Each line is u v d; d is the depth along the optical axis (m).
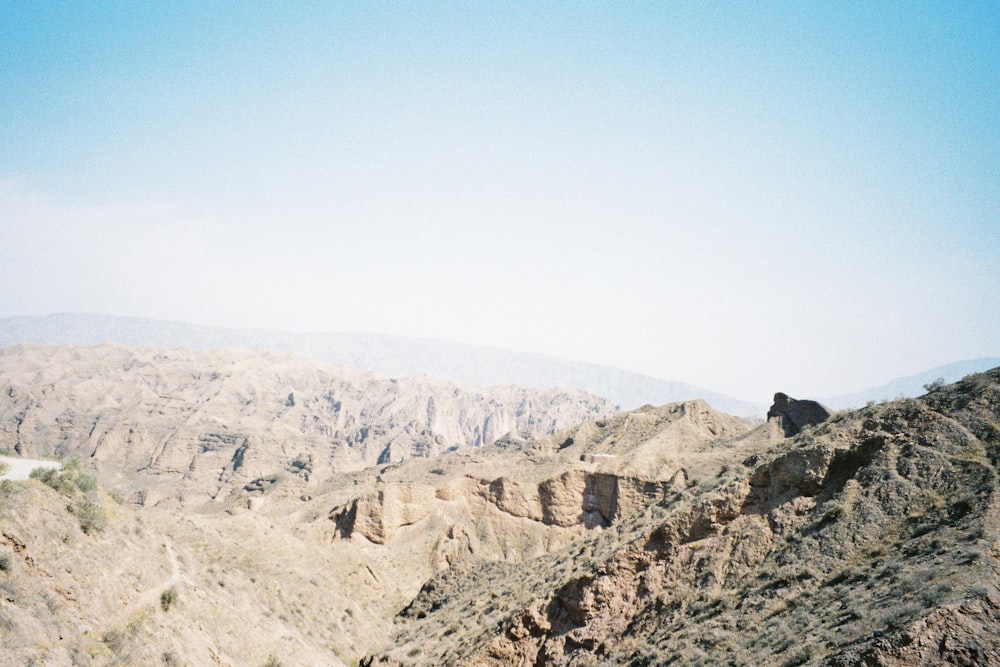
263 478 149.12
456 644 50.00
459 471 116.38
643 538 41.81
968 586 25.02
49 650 28.19
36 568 31.53
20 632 27.75
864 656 23.42
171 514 67.69
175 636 35.66
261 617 46.88
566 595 42.50
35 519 33.50
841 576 32.31
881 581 29.66
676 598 37.84
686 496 47.53
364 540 89.88
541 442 123.19
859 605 28.36
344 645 58.66
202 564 50.09
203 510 129.25
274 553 70.31
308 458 175.38
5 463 36.50
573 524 95.31
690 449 101.69
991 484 32.06
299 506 116.00
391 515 91.75
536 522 96.06
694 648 32.69
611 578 41.25
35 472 36.59
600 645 38.72
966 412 37.19
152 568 39.31
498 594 59.53
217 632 39.59
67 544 34.22
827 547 34.25
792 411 96.31
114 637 31.94
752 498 40.50
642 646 35.91
